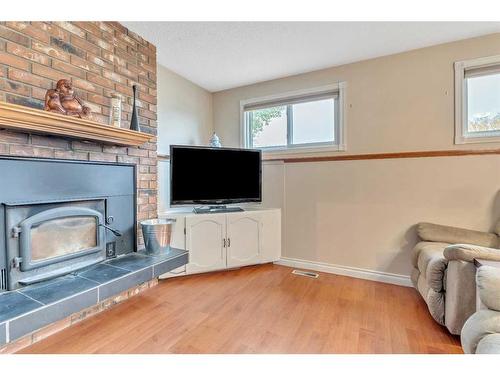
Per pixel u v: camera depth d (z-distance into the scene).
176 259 2.28
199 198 2.91
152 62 2.56
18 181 1.58
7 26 1.55
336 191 2.96
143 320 1.94
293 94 3.23
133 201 2.35
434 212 2.53
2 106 1.34
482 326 1.10
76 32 1.92
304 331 1.80
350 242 2.89
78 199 1.90
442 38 2.41
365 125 2.84
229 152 3.06
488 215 2.34
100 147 2.08
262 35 2.37
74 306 1.55
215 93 3.74
